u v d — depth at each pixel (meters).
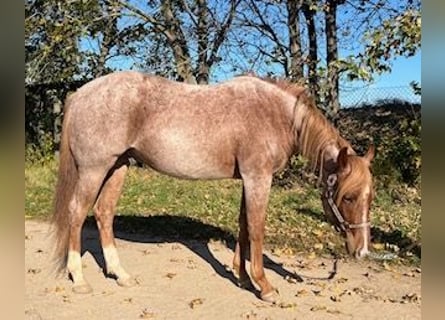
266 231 6.87
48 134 12.99
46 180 10.93
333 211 4.29
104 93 4.29
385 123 11.73
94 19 11.02
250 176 4.27
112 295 4.42
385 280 5.03
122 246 6.15
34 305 4.12
